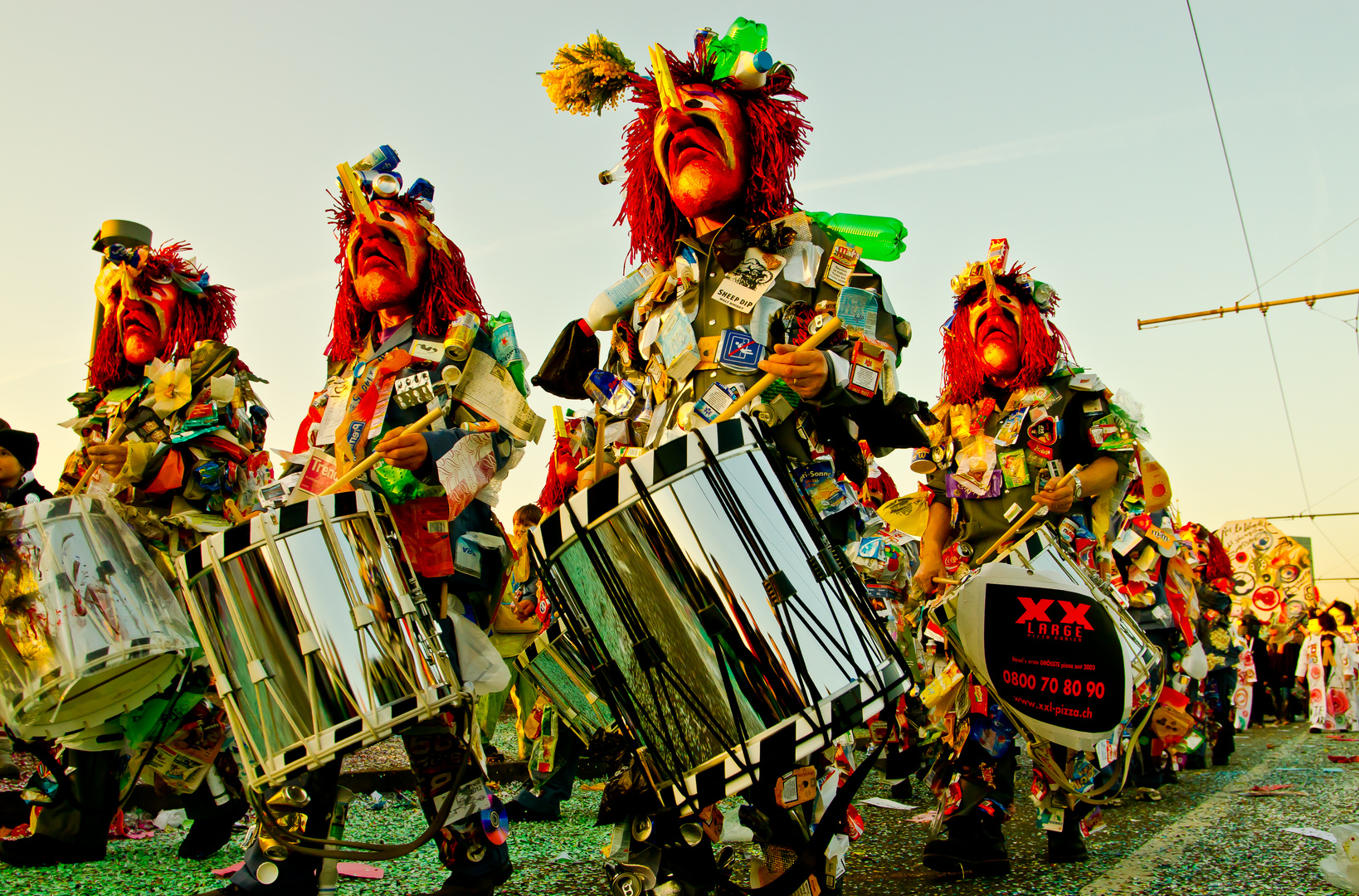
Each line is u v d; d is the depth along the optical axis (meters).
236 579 1.93
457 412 2.48
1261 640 13.30
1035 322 3.52
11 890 2.68
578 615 1.79
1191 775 5.79
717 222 2.42
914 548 4.23
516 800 4.13
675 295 2.40
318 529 1.95
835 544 2.20
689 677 1.63
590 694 3.55
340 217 2.85
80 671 2.32
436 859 3.13
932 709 3.19
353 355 2.81
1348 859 2.73
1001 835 2.95
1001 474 3.47
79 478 3.66
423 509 2.29
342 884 2.78
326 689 1.86
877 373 2.07
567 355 2.71
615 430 2.47
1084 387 3.43
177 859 3.17
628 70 2.65
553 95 2.71
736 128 2.36
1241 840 3.42
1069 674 2.80
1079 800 2.99
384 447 2.19
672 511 1.66
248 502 3.48
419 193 2.68
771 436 1.85
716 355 2.23
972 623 2.96
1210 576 7.03
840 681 1.62
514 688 4.97
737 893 1.93
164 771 3.11
